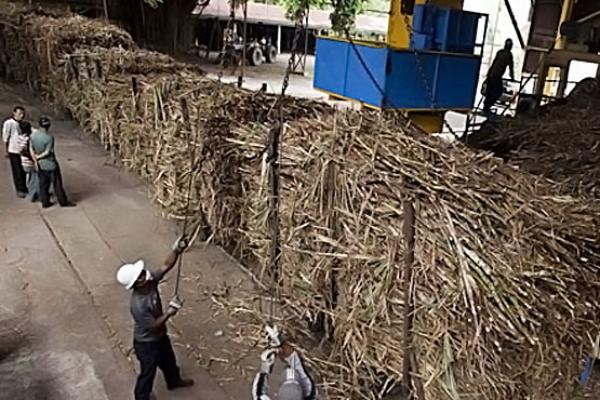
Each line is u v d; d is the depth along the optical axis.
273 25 29.08
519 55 24.78
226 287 5.57
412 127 4.73
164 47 23.92
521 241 2.93
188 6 23.95
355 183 3.66
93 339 4.70
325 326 4.42
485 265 2.82
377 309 3.50
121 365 4.39
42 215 7.19
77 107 10.71
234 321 5.01
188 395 4.11
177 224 6.99
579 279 2.95
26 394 4.02
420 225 3.15
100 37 11.49
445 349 3.03
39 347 4.55
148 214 7.36
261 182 4.87
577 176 5.90
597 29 10.90
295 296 4.57
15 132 7.54
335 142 4.10
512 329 2.72
